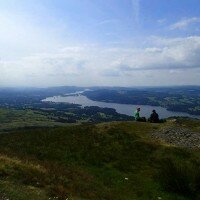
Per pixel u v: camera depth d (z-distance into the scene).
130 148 38.59
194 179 30.12
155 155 37.44
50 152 35.03
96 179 29.36
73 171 29.31
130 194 27.45
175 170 30.39
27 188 20.39
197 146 40.97
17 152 32.53
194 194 29.06
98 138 40.59
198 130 47.28
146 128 46.62
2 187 19.41
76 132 42.25
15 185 20.31
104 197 24.44
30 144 37.50
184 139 42.78
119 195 26.56
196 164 34.69
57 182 23.47
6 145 36.75
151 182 30.36
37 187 21.11
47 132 42.50
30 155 32.88
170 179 29.56
